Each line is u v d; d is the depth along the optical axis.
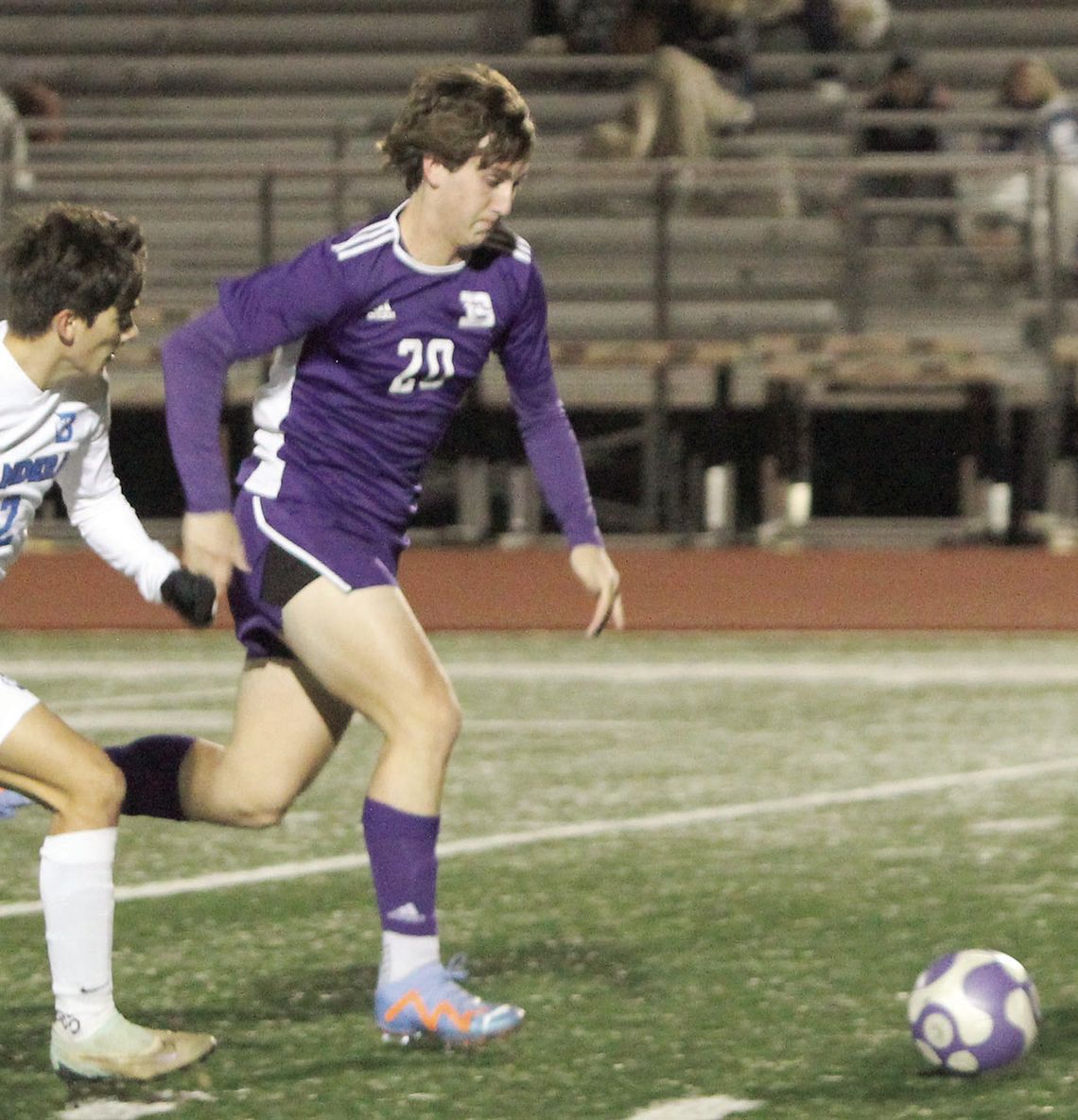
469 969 17.59
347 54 75.12
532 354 16.72
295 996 16.77
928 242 59.38
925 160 56.59
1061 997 16.64
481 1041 15.02
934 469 58.88
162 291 64.06
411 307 15.61
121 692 34.00
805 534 56.03
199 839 23.09
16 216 14.70
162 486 58.31
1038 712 32.19
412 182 15.51
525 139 15.30
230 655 38.66
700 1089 14.26
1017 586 46.94
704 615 43.34
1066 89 72.06
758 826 23.77
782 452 56.09
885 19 69.06
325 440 15.75
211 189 65.00
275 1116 13.73
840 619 42.84
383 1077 14.56
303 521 15.60
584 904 19.98
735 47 61.75
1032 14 73.44
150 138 70.19
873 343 53.53
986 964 14.59
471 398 56.03
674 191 57.72
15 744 14.30
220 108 72.75
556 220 62.38
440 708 15.36
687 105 59.12
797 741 29.70
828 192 59.94
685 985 17.06
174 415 15.42
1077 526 56.03
